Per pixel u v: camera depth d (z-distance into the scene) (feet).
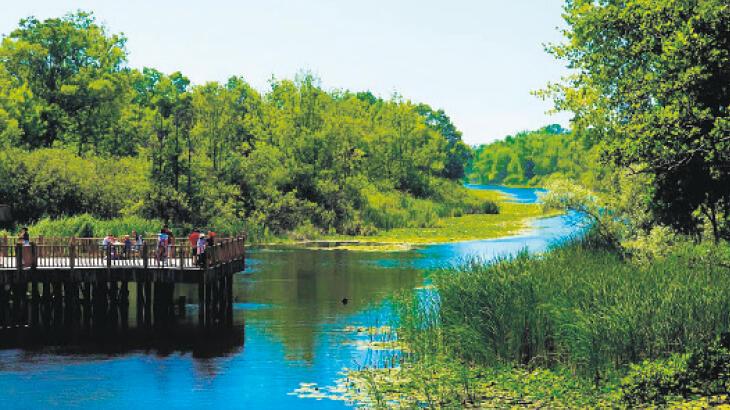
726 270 83.46
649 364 63.87
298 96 275.80
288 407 65.98
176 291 135.54
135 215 189.67
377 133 363.35
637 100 77.05
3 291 104.01
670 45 69.31
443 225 272.51
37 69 259.60
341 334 94.22
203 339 93.50
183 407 67.10
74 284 105.91
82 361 83.82
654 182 86.69
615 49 99.40
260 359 82.79
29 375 78.07
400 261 170.71
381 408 63.82
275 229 232.53
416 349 79.71
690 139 68.49
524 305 74.13
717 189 81.15
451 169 523.70
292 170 255.70
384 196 305.94
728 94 68.39
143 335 96.68
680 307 68.95
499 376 68.80
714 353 63.52
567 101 107.04
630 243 100.58
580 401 61.98
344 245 211.82
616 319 68.03
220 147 237.04
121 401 69.15
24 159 196.24
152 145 202.69
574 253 103.14
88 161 215.72
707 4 71.05
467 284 81.97
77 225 167.12
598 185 125.70
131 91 302.86
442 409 62.39
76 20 273.95
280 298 121.90
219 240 109.91
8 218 151.33
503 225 278.46
